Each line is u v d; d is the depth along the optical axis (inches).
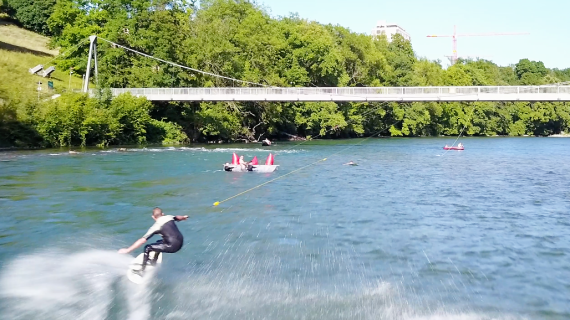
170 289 451.8
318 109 3265.3
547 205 903.7
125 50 2704.2
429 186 1128.2
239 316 395.5
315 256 563.2
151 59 2647.6
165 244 498.3
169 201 879.1
